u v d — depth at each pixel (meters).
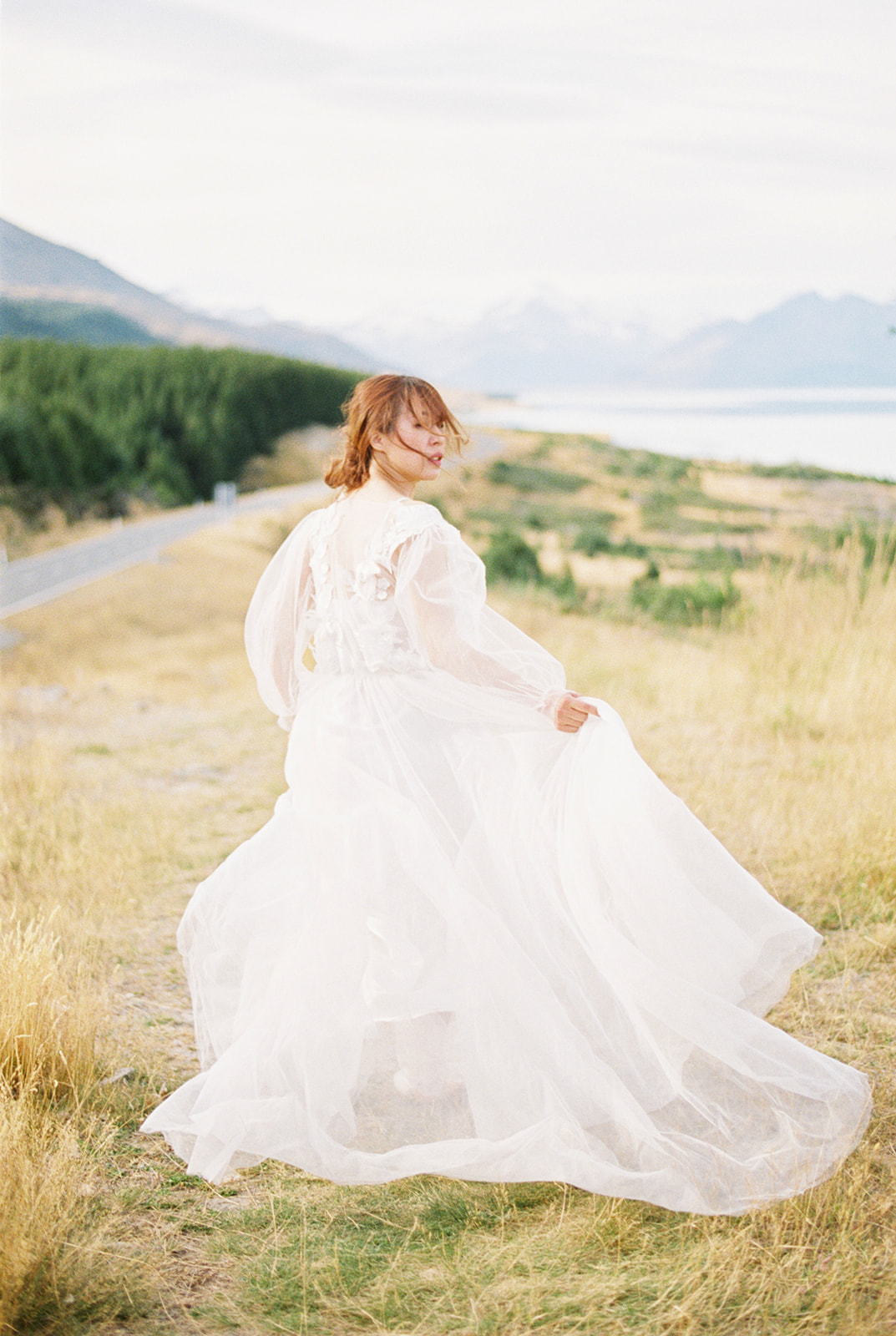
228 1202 2.39
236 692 10.16
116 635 16.20
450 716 2.53
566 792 2.52
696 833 2.54
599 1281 2.05
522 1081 2.28
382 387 2.52
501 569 21.25
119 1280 2.09
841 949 3.66
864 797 4.92
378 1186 2.44
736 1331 1.91
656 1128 2.33
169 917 4.20
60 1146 2.41
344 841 2.42
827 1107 2.39
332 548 2.56
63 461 33.62
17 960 3.00
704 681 7.76
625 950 2.39
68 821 5.35
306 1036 2.32
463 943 2.34
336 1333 1.95
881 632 7.57
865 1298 1.99
